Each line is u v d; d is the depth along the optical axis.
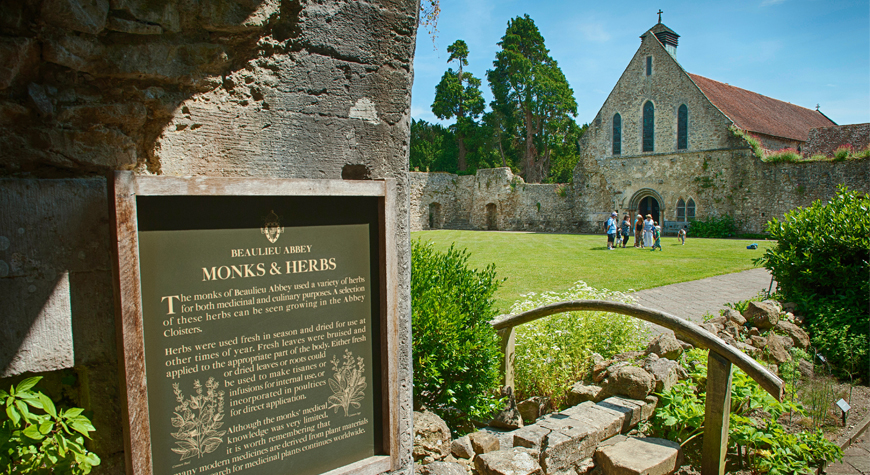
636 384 3.54
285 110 2.16
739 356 2.81
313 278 2.04
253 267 1.91
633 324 4.94
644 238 17.91
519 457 2.65
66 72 1.82
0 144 1.74
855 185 20.69
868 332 5.21
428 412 3.02
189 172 2.03
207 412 1.85
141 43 1.88
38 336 1.76
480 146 38.38
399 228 2.38
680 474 3.08
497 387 3.59
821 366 5.02
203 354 1.83
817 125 33.09
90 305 1.85
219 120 2.05
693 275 10.63
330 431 2.12
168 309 1.76
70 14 1.71
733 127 23.78
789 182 22.30
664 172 26.33
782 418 3.89
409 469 2.41
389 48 2.37
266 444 1.97
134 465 1.70
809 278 6.13
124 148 1.94
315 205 2.04
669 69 25.97
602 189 29.19
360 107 2.31
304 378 2.04
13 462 1.71
